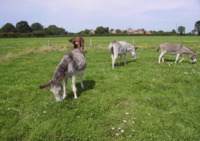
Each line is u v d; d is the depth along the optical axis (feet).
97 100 21.07
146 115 17.44
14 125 15.92
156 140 13.75
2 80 28.22
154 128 15.16
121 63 42.09
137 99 21.09
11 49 74.95
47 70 34.76
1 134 14.46
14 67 38.06
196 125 15.57
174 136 14.23
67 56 19.86
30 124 15.98
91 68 36.27
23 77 30.04
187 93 22.80
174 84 26.02
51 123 15.90
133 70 34.53
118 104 19.93
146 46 87.35
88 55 53.88
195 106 19.11
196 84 25.81
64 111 18.26
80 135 14.42
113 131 14.99
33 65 39.81
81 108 18.60
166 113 17.87
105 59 47.34
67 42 125.90
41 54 57.82
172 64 41.09
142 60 46.11
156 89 24.13
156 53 60.23
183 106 19.31
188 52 42.09
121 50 36.58
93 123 16.02
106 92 23.44
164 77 29.40
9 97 22.17
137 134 14.46
